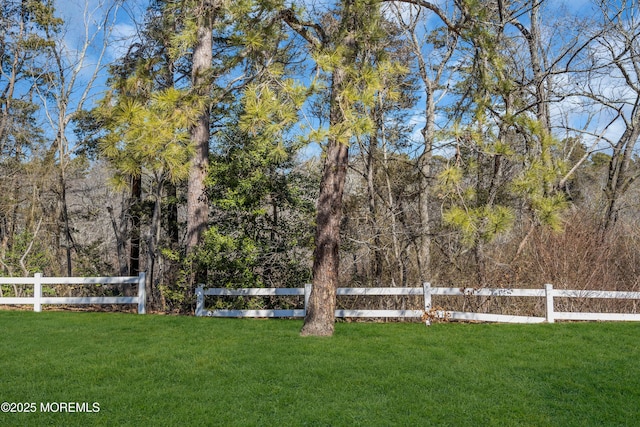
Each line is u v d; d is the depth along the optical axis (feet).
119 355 27.63
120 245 65.82
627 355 28.45
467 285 43.65
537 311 42.93
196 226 48.60
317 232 34.24
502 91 30.99
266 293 42.22
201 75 29.58
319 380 23.48
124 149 22.71
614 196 53.47
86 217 77.71
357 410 19.88
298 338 32.27
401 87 55.11
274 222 49.70
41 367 25.13
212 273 46.55
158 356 27.40
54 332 34.35
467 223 22.86
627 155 55.83
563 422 19.02
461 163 25.77
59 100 69.26
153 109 23.88
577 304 43.45
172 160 22.53
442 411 19.85
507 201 35.99
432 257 49.60
